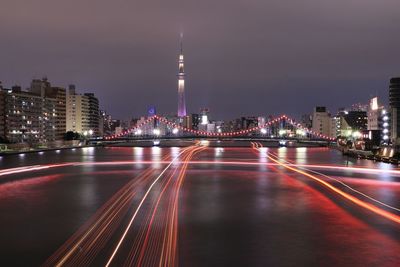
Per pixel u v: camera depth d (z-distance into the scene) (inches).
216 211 1939.0
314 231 1590.8
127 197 2332.7
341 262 1270.9
